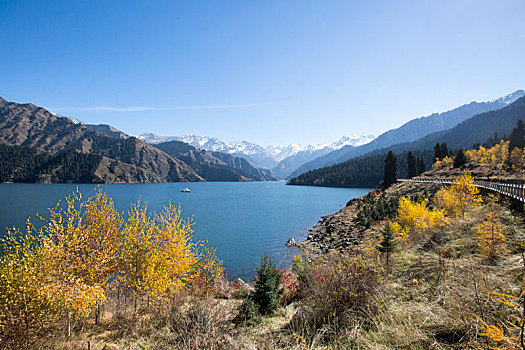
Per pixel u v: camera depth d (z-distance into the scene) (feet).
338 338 18.90
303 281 41.91
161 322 31.32
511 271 19.85
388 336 16.79
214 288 48.14
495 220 35.53
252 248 124.77
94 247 33.73
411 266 32.55
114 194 436.76
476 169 218.79
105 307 37.37
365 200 190.70
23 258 26.61
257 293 35.60
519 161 196.44
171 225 42.93
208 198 404.36
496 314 14.44
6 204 264.52
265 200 370.53
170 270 40.60
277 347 20.76
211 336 23.49
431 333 15.30
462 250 31.50
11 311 25.13
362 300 22.39
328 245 116.26
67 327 29.86
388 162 249.75
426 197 130.72
